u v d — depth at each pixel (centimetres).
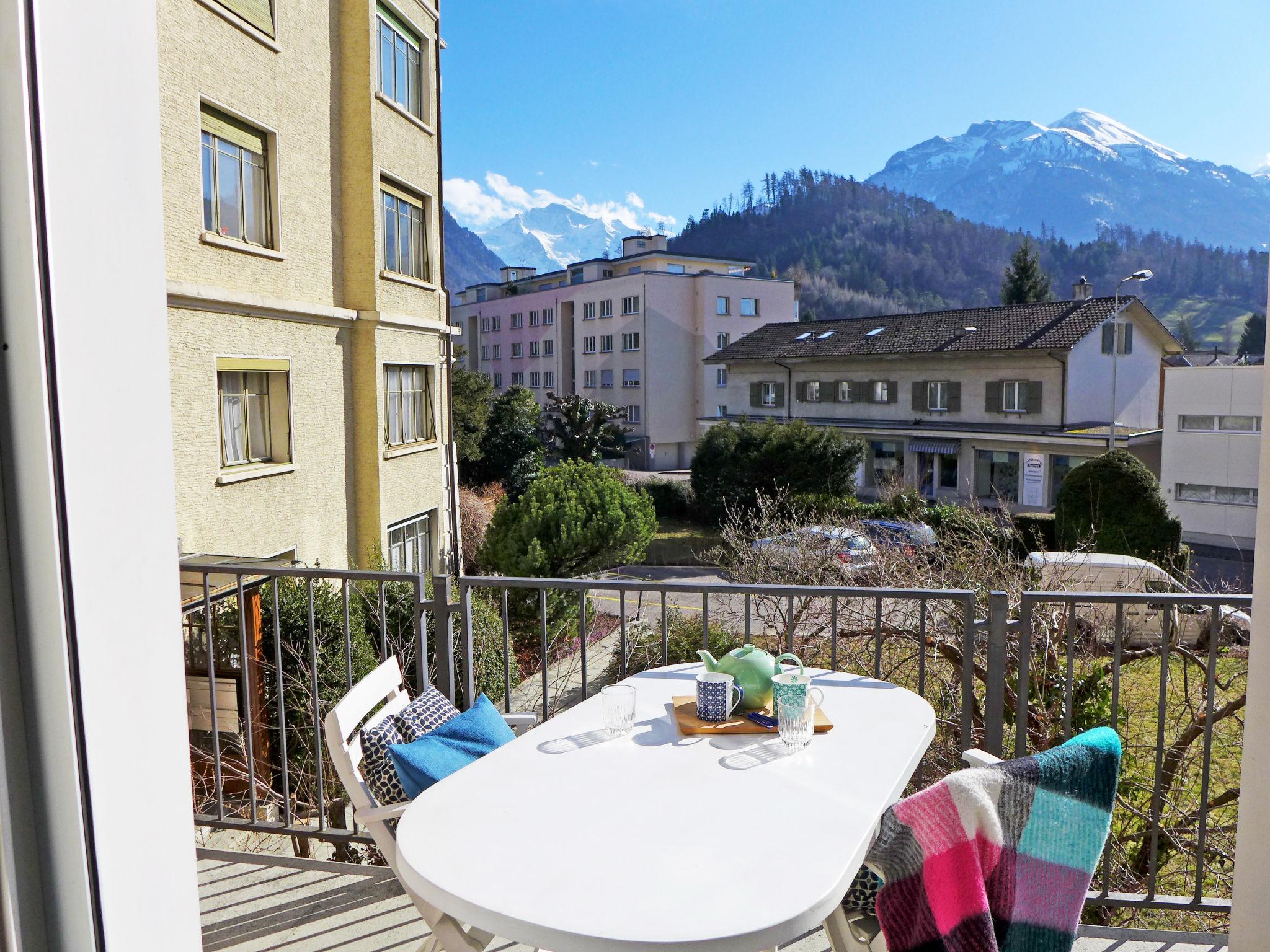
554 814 176
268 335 1010
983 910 136
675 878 151
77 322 77
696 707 237
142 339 85
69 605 75
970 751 221
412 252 1373
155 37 87
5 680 72
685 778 193
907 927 138
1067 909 146
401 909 284
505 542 1455
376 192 1204
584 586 300
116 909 81
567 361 5516
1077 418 2878
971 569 862
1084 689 616
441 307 1452
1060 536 1914
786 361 3669
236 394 980
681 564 2339
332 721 212
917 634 700
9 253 70
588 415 3966
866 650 773
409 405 1366
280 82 1028
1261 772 166
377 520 1226
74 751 75
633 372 4869
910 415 3253
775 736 218
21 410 71
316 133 1113
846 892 167
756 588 288
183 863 90
